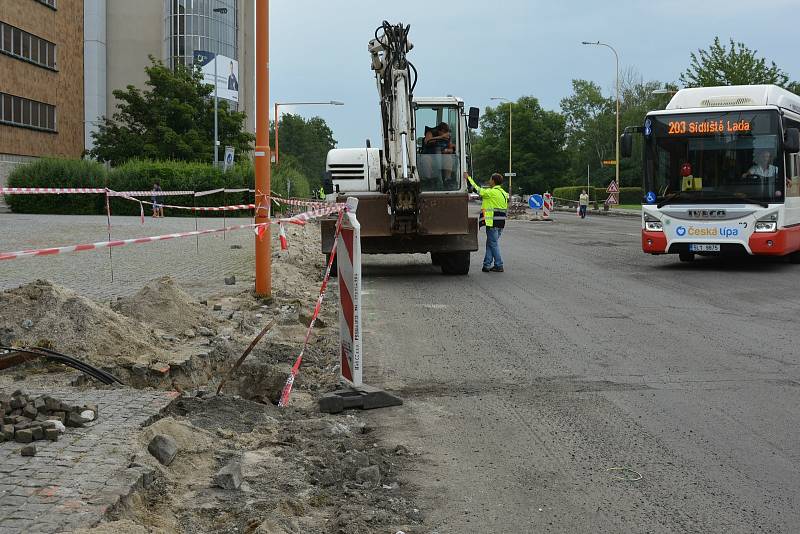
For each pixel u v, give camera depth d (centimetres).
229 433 577
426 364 852
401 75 1570
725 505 477
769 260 1998
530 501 482
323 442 580
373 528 437
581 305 1261
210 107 5628
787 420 645
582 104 13425
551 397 718
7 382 671
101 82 6888
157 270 1570
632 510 469
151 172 4606
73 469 461
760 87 1764
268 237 1232
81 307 755
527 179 11650
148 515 428
